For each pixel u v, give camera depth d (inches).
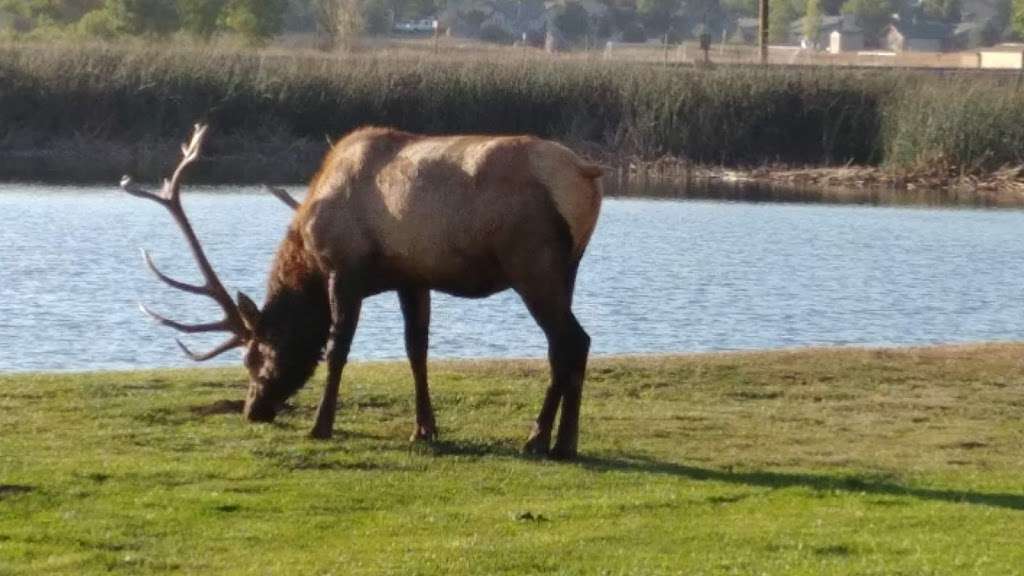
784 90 2039.9
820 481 460.4
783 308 1039.6
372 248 493.0
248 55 2108.8
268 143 1974.7
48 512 402.0
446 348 850.8
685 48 2933.1
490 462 470.3
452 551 380.5
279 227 1368.1
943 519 419.2
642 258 1267.2
